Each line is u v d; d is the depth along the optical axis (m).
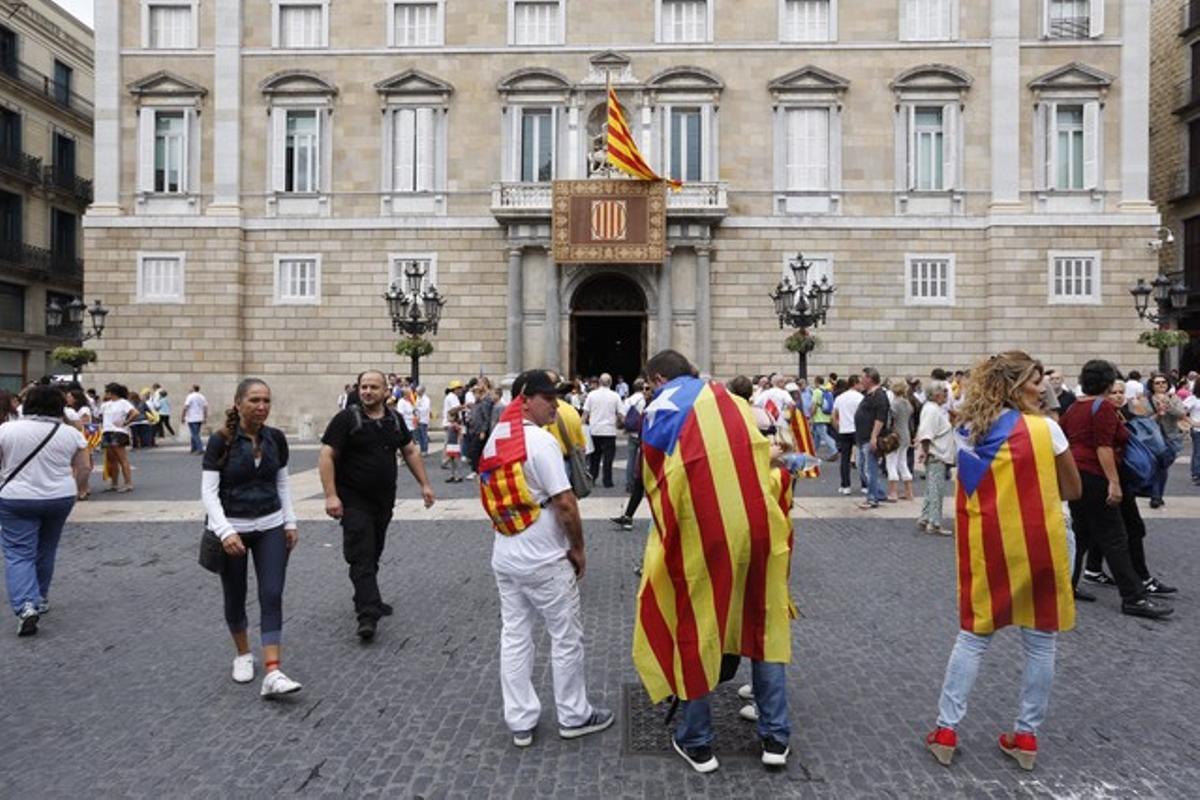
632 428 12.56
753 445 5.03
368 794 4.75
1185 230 39.69
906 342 30.42
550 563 5.37
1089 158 29.94
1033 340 29.84
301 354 31.44
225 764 5.12
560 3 30.69
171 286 31.23
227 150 31.05
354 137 31.22
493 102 30.97
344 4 31.22
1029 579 4.95
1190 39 39.00
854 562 10.45
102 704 6.08
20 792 4.78
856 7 30.45
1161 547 11.21
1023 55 30.02
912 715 5.82
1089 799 4.68
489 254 31.05
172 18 31.50
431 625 7.96
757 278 30.61
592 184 29.61
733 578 4.90
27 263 42.09
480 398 17.31
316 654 7.16
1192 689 6.30
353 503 7.75
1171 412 14.84
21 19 41.75
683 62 30.66
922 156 30.69
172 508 14.96
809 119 30.61
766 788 4.80
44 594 8.38
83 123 46.47
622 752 5.27
